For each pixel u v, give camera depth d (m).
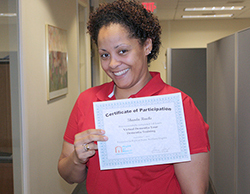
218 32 8.19
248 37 1.99
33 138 2.12
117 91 0.94
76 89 3.44
